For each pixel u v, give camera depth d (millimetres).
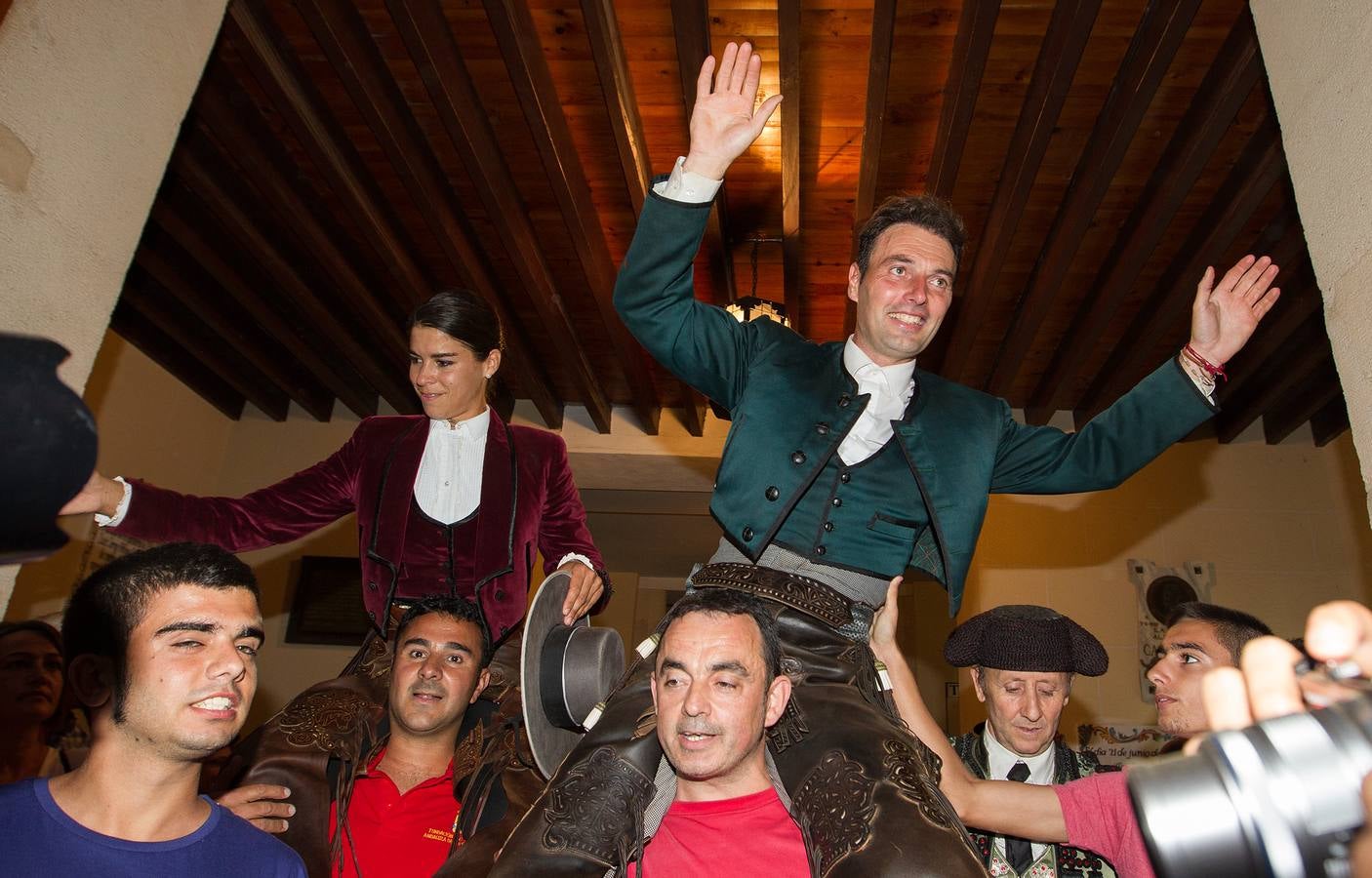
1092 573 7844
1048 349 7449
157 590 1804
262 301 6984
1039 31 4805
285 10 4957
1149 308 6625
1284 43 3104
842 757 1644
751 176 5836
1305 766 594
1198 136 5055
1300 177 2986
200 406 8211
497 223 5848
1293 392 7750
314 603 8172
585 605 2711
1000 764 2998
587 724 1920
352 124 5652
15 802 1728
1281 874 574
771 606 1891
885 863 1443
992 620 3092
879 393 2027
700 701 1780
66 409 468
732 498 1969
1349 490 7844
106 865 1697
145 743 1753
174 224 6094
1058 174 5691
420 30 4746
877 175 5430
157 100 3238
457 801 2604
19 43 2730
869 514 1978
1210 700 722
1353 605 694
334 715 2586
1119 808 2248
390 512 2838
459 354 2877
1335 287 2807
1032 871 2684
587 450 8203
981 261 6004
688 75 4746
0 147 2650
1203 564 7805
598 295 6312
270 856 1879
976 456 2057
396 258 6262
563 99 5379
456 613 2695
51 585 6312
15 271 2689
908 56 4969
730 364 2086
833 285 6773
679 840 1969
